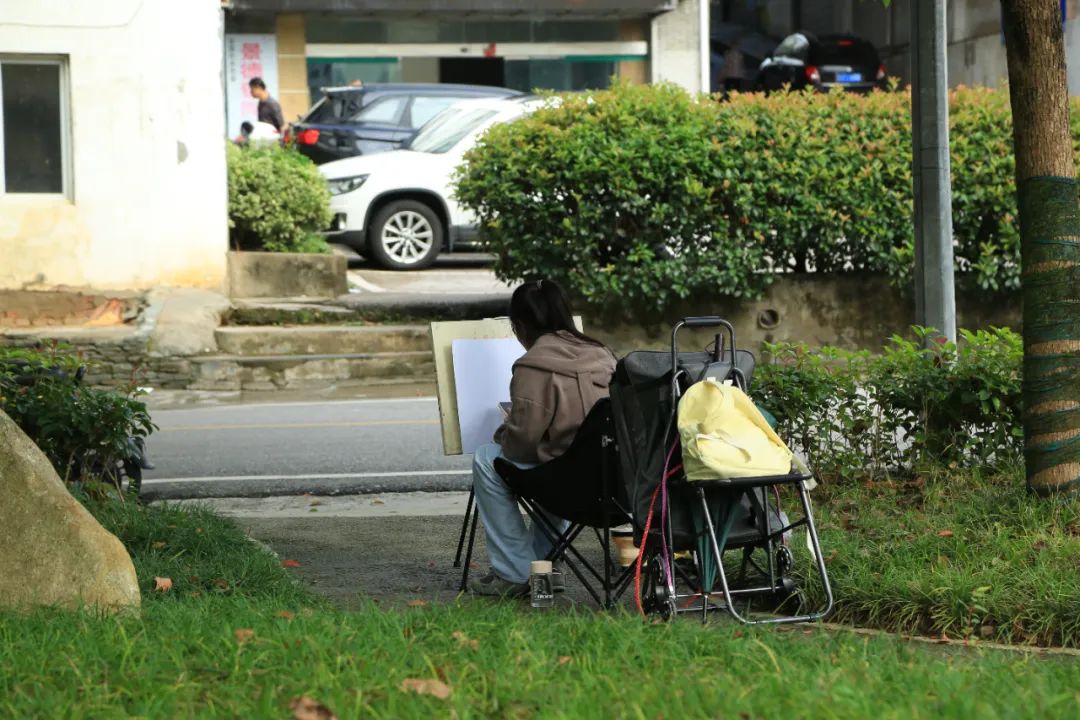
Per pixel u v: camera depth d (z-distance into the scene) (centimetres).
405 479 1214
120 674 512
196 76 2067
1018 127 832
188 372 1833
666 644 567
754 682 504
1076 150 1889
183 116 2064
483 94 2738
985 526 798
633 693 479
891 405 977
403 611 678
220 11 2122
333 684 490
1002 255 1905
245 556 830
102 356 1830
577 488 723
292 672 511
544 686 495
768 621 659
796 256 1934
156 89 2052
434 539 943
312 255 2152
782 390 970
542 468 729
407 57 3469
